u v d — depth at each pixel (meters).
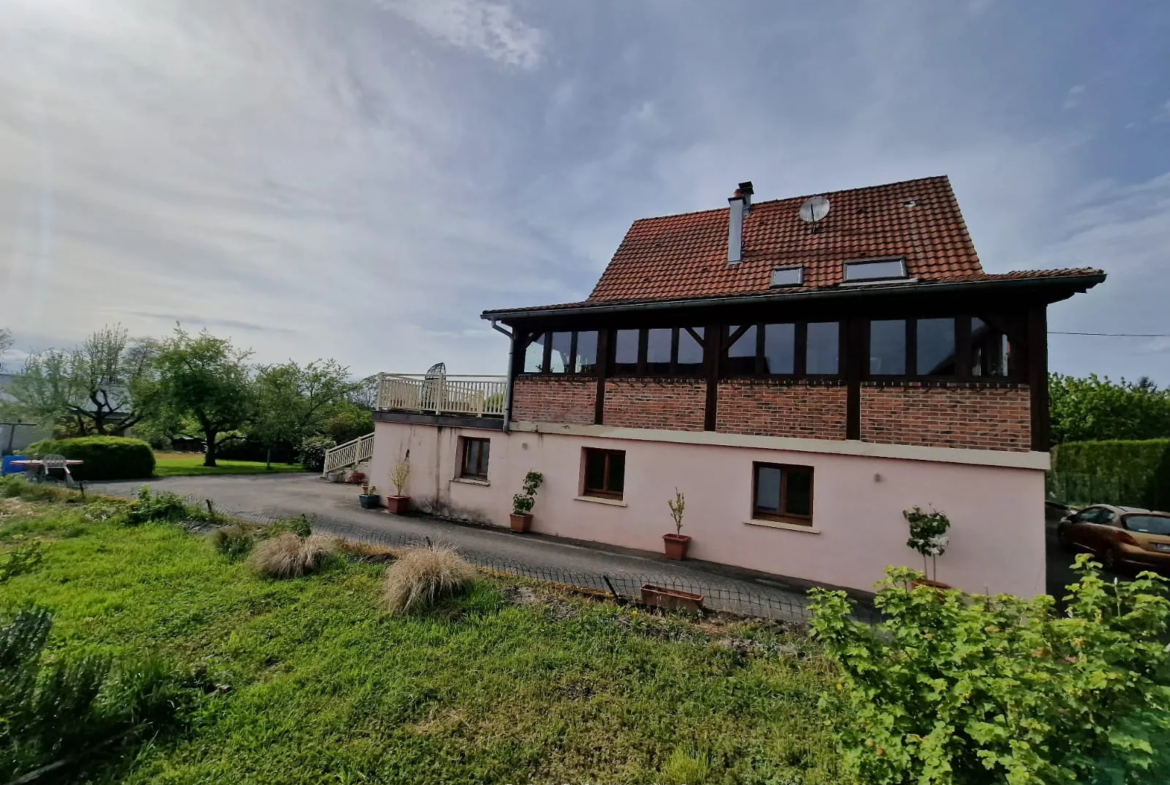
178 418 24.78
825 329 9.31
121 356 26.12
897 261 9.70
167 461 26.88
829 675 5.04
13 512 11.62
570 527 11.45
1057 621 2.70
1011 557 7.59
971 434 7.98
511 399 12.58
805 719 4.32
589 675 4.96
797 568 9.00
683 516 10.11
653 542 10.42
